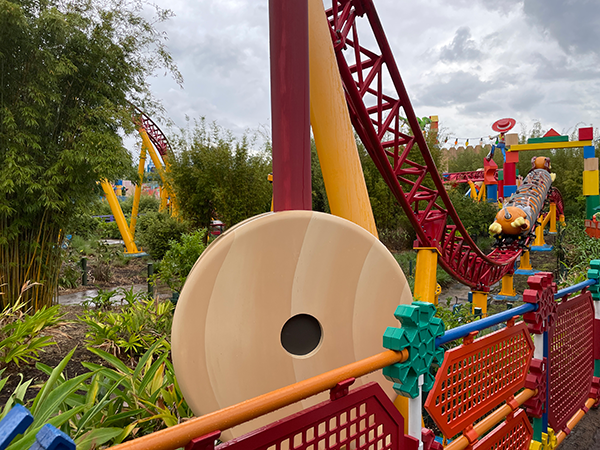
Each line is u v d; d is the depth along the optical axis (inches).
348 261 71.7
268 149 577.9
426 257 273.4
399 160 233.3
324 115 117.2
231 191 523.8
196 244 272.4
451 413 70.9
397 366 58.4
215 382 60.4
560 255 482.0
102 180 283.6
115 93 281.3
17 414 24.9
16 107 235.3
